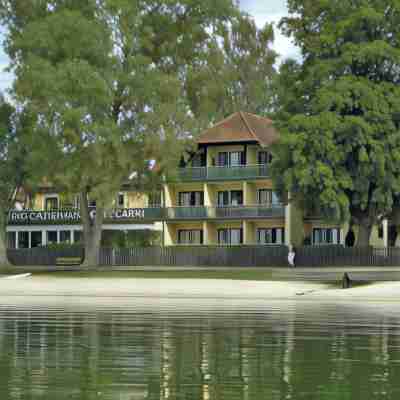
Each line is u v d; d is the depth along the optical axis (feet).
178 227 482.69
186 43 382.01
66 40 354.13
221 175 463.83
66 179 357.82
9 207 424.87
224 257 429.79
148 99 357.41
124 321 165.78
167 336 138.21
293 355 114.83
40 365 105.50
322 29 369.71
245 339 134.00
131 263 434.71
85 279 330.54
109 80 353.10
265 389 89.35
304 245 426.92
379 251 390.63
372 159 347.15
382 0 362.53
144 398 84.69
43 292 277.23
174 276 341.41
